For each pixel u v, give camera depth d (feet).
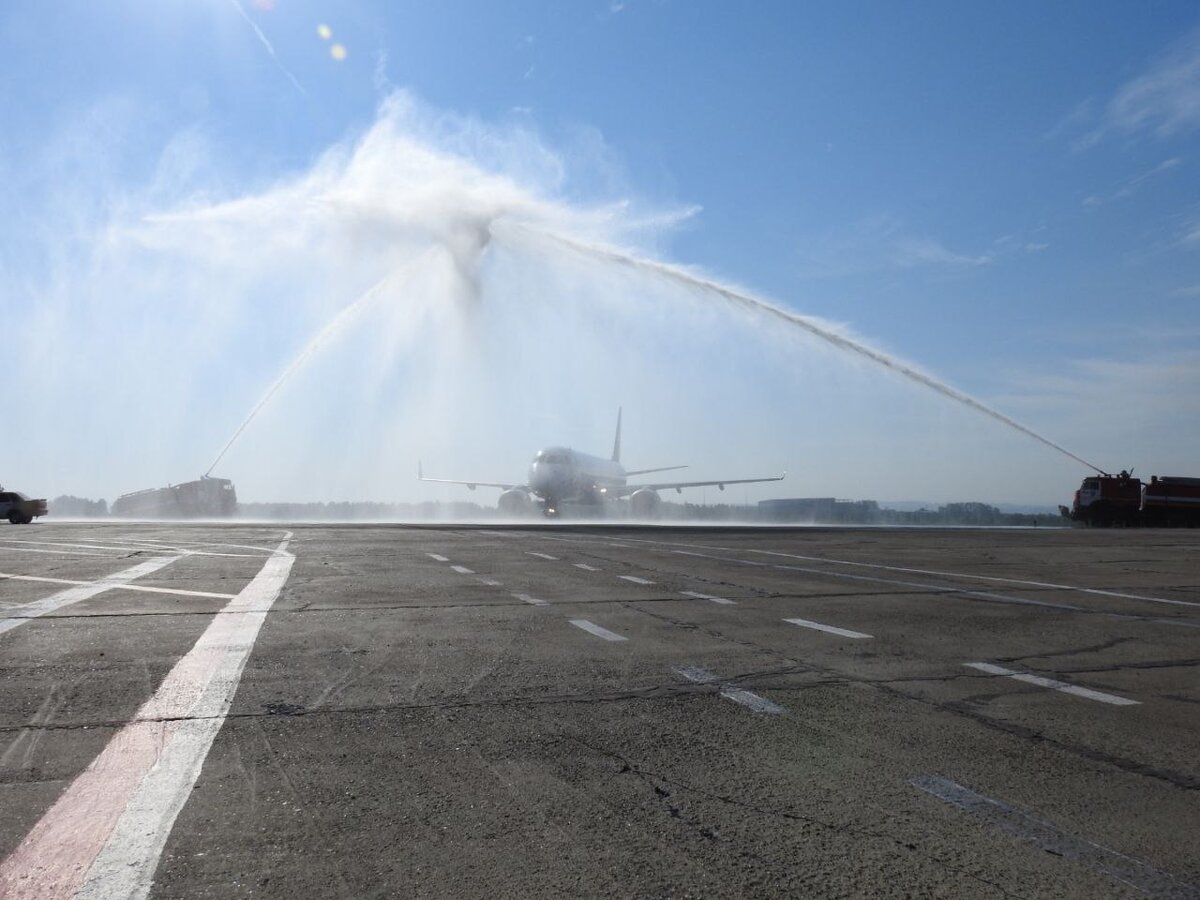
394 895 12.14
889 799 16.02
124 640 31.19
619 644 31.35
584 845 13.89
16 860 13.14
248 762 17.81
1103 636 34.35
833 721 21.39
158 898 11.97
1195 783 17.04
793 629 35.06
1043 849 13.84
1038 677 26.71
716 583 51.49
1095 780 17.16
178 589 45.85
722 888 12.42
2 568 56.49
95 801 15.57
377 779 16.90
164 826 14.47
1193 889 12.48
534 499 201.16
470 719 21.27
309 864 13.10
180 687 24.27
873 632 34.55
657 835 14.32
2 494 147.02
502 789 16.40
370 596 44.04
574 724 20.90
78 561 62.08
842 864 13.24
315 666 27.20
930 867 13.14
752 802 15.83
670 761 18.15
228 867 12.96
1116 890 12.42
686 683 25.35
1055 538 117.60
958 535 126.11
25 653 28.76
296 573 54.75
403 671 26.63
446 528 132.36
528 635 33.09
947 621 37.78
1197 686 25.72
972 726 21.06
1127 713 22.47
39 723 20.61
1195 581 56.90
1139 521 205.46
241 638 31.81
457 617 37.37
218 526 137.28
